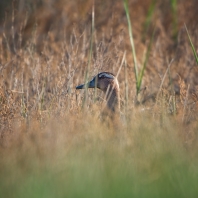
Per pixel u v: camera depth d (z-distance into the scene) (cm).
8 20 2841
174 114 1638
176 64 2455
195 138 1459
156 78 2242
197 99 1862
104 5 2859
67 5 2870
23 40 2698
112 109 1809
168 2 2888
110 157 1351
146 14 2850
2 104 1898
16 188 1253
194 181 1236
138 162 1330
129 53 2517
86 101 1766
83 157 1346
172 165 1312
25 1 2914
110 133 1498
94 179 1247
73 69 2067
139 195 1189
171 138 1423
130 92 2039
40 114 1758
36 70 2083
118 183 1230
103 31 2603
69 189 1210
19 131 1570
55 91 1906
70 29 2714
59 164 1323
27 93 1923
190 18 2800
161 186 1233
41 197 1190
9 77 2214
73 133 1472
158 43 2561
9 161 1380
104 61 2153
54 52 2488
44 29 2794
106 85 1875
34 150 1405
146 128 1480
